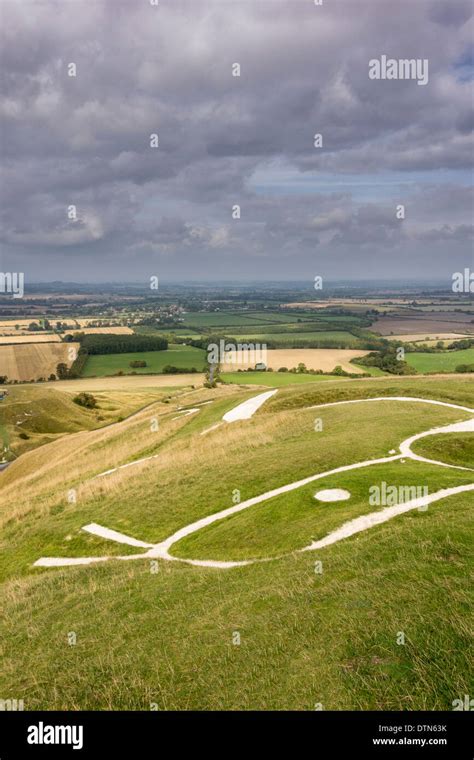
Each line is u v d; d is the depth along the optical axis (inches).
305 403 2524.6
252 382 4891.7
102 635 738.2
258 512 1198.3
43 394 5285.4
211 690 542.9
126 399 5492.1
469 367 5064.0
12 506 1910.7
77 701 577.0
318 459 1499.8
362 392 2522.1
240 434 2073.1
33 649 745.0
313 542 960.9
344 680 497.7
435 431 1672.0
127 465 2129.7
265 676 539.5
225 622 687.7
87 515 1503.4
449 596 586.6
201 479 1568.7
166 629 713.0
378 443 1577.3
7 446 4335.6
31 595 989.8
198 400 3651.6
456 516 858.1
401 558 721.0
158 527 1311.5
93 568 1085.1
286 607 679.1
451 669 477.7
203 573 921.5
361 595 645.9
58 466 2615.7
